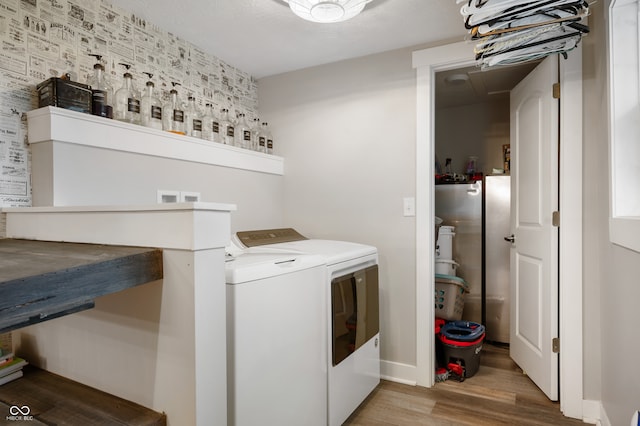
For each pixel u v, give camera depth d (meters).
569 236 1.93
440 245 3.15
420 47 2.31
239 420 1.26
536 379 2.26
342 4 1.69
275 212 2.73
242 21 2.01
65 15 1.63
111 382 1.17
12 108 1.46
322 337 1.67
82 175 1.54
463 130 3.74
